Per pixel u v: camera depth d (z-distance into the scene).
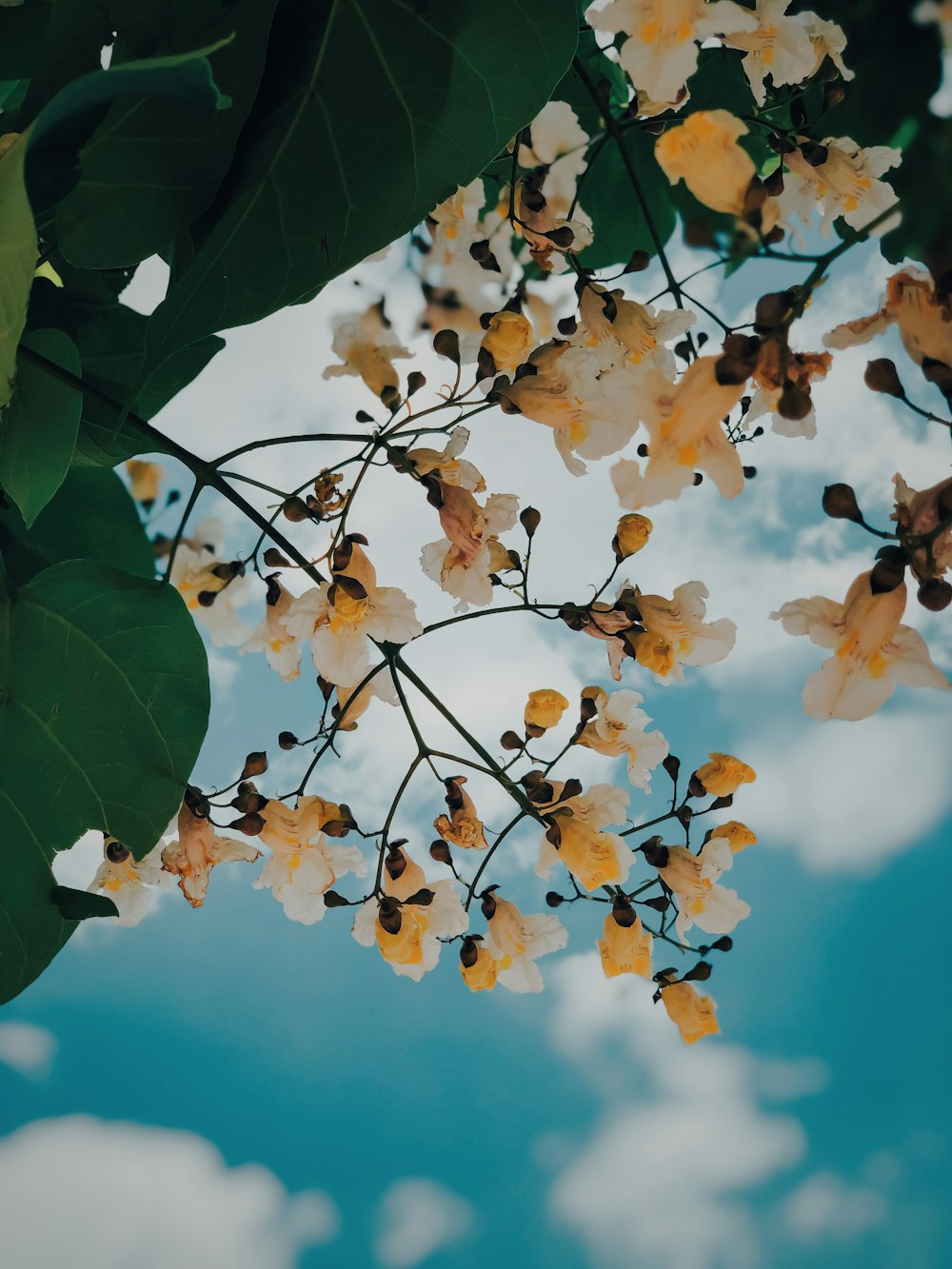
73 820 0.43
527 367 0.43
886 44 0.46
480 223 0.52
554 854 0.49
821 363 0.40
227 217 0.39
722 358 0.34
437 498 0.44
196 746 0.44
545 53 0.39
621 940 0.48
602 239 0.59
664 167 0.34
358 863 0.48
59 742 0.43
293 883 0.47
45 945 0.43
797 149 0.45
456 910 0.48
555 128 0.51
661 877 0.48
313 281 0.39
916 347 0.34
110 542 0.52
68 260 0.40
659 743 0.50
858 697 0.36
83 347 0.47
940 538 0.36
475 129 0.39
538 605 0.47
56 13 0.38
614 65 0.57
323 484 0.46
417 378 0.47
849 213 0.45
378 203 0.39
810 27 0.45
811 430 0.44
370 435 0.45
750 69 0.45
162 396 0.47
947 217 0.35
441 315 0.49
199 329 0.39
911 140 0.45
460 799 0.48
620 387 0.35
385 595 0.45
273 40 0.39
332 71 0.39
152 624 0.44
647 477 0.35
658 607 0.47
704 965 0.49
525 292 0.48
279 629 0.48
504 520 0.44
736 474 0.35
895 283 0.34
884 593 0.36
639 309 0.44
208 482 0.45
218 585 0.51
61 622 0.44
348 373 0.49
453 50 0.39
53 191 0.39
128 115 0.38
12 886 0.43
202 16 0.39
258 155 0.39
